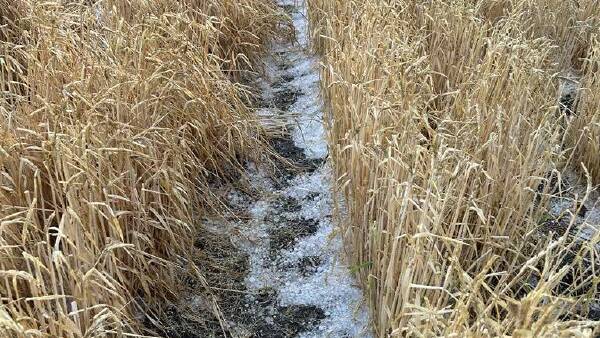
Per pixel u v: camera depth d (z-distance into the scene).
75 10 2.91
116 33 2.50
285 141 2.97
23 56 2.59
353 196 2.18
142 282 1.99
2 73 2.33
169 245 2.17
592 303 2.05
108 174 2.00
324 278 2.24
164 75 2.54
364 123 2.16
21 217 1.71
